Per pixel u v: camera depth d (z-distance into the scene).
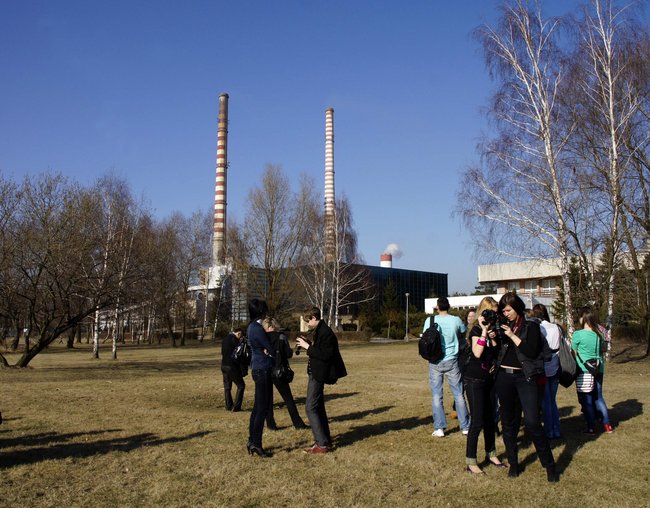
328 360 7.38
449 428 9.02
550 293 60.59
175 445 7.73
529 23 21.31
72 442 7.90
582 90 21.16
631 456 7.13
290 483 5.96
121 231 28.19
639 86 20.48
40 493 5.64
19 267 21.50
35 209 21.98
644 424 9.14
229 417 10.13
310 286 50.50
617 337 30.98
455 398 8.52
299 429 8.98
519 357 6.16
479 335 6.39
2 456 7.10
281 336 9.14
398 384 15.23
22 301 22.78
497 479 6.17
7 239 21.42
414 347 41.22
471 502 5.43
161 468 6.57
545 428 8.07
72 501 5.41
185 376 19.17
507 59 21.41
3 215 21.41
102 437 8.23
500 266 66.75
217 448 7.55
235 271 49.81
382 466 6.68
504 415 6.31
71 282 22.28
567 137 20.36
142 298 30.83
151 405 11.66
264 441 8.05
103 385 15.65
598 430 8.71
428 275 103.31
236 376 11.07
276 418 10.14
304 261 49.16
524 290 65.56
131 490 5.76
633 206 21.23
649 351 24.31
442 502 5.43
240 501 5.42
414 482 6.06
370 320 67.00
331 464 6.75
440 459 7.02
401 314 67.50
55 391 14.04
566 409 10.65
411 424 9.36
